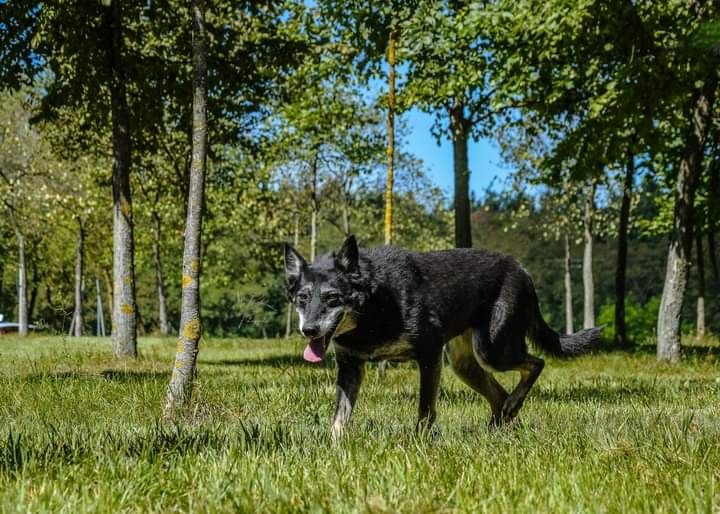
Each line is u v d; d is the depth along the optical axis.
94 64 14.66
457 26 14.10
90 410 7.36
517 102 17.14
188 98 15.67
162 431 5.17
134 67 15.09
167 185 27.19
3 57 14.36
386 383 10.64
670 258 16.56
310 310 5.81
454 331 6.76
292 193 35.84
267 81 16.75
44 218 32.28
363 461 4.23
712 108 16.22
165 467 4.11
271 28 16.12
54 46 14.41
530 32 14.27
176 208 32.78
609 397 9.26
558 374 13.51
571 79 15.90
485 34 14.82
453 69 15.70
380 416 7.05
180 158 22.77
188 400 7.25
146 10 15.03
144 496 3.55
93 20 14.33
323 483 3.67
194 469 3.98
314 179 31.58
